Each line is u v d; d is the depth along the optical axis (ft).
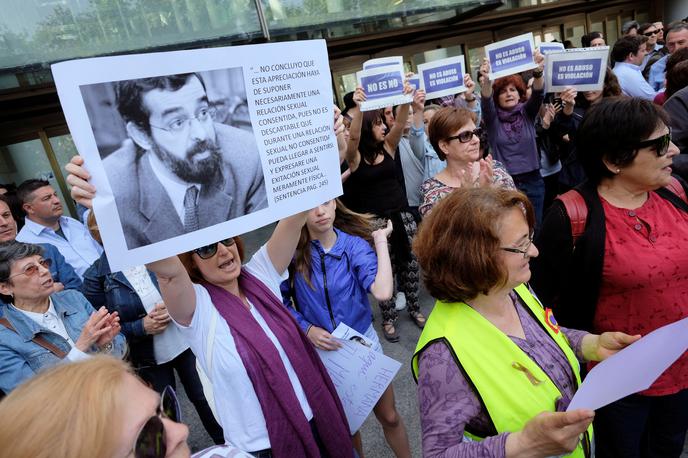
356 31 23.44
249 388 4.08
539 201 11.89
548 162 13.21
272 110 3.59
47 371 2.14
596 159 4.76
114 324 5.88
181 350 7.41
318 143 3.94
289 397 4.12
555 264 5.06
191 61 3.11
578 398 3.02
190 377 7.68
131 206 2.90
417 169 12.66
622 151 4.43
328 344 5.59
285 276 5.08
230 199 3.35
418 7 22.93
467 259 3.39
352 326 6.17
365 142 10.43
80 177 2.72
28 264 5.74
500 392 3.26
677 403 4.86
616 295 4.81
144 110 2.92
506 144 11.60
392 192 10.77
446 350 3.42
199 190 3.19
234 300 4.34
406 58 27.50
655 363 3.45
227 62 3.30
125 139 2.85
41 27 15.71
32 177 20.35
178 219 3.10
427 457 3.20
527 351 3.52
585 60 10.66
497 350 3.40
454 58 12.64
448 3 23.31
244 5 18.45
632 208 4.75
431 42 28.04
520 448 2.83
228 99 3.32
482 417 3.32
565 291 5.15
